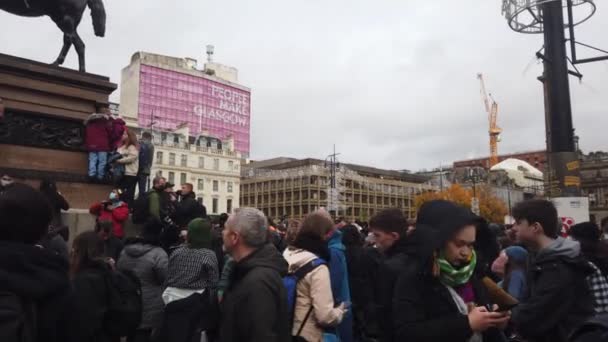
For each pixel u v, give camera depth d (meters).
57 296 2.40
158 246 5.70
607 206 66.69
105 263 3.67
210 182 80.44
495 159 138.62
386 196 98.00
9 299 2.16
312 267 3.86
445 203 2.75
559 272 3.20
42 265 2.34
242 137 115.19
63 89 10.05
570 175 11.15
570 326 3.13
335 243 4.82
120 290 3.66
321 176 88.12
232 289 3.07
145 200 8.25
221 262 6.75
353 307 5.59
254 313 2.84
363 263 5.61
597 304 3.45
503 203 77.50
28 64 9.62
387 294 3.74
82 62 10.46
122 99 100.06
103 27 10.87
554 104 11.41
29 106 9.66
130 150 10.43
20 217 2.37
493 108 140.12
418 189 104.31
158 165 74.38
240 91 115.94
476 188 78.12
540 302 3.18
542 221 3.46
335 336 3.88
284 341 2.94
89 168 9.98
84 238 3.68
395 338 2.70
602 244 3.79
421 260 2.59
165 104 100.06
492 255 3.29
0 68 9.33
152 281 5.45
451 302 2.67
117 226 8.25
